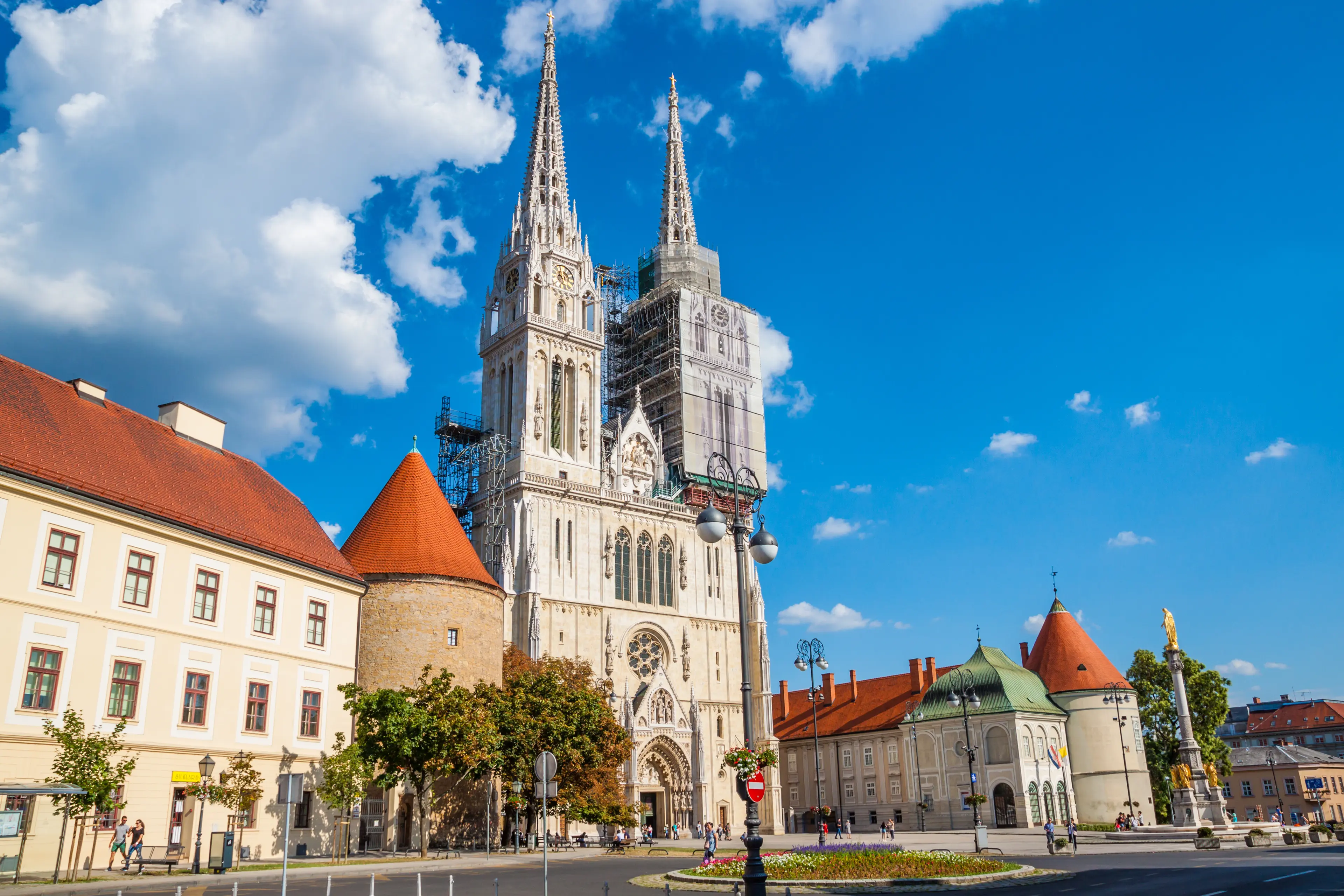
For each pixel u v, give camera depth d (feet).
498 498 366.63
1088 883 127.65
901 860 142.20
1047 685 388.37
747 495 444.14
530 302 394.73
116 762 152.66
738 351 471.62
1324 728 594.65
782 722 472.44
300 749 193.26
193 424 204.64
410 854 197.67
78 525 152.97
